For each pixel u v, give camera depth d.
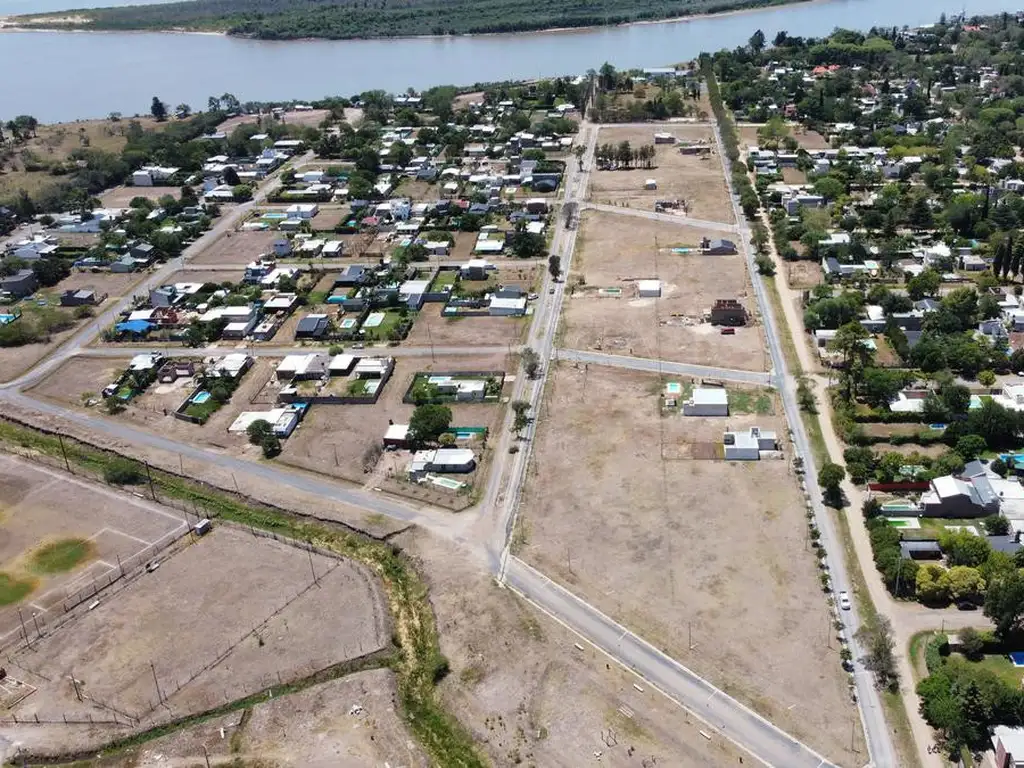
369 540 137.62
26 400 187.12
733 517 135.50
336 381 185.25
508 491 145.88
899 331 182.00
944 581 115.56
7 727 107.88
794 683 106.31
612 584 123.94
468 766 99.50
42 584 131.62
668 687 107.06
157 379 192.25
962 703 97.62
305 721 106.06
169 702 109.88
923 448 149.50
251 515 146.12
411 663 114.56
